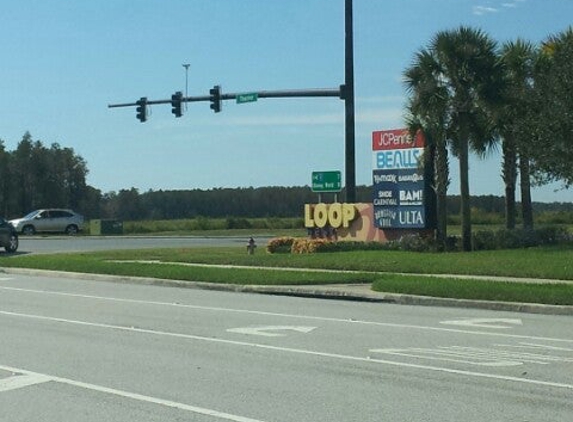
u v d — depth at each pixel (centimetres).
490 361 1095
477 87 2933
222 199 9750
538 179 2922
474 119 2997
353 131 3459
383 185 3281
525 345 1235
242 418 794
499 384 945
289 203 9681
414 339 1295
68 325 1465
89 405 850
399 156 3222
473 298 1777
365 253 2867
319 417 798
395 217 3244
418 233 3178
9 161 8081
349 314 1639
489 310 1723
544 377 985
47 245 4359
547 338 1309
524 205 3378
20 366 1062
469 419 789
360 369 1041
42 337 1319
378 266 2438
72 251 3728
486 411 820
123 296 2002
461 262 2434
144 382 963
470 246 3011
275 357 1131
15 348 1206
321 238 3466
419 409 829
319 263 2567
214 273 2334
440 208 3030
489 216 6650
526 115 2925
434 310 1720
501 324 1486
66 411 826
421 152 3131
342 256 2755
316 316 1605
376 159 3303
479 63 2916
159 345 1238
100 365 1071
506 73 3025
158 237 5334
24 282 2417
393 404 851
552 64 2964
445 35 2936
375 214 3309
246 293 2100
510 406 840
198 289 2209
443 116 2948
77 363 1085
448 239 3045
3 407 842
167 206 9694
